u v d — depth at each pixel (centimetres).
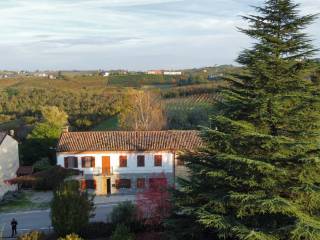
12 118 8419
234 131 2066
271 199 1847
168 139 4781
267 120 2047
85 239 3175
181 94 9812
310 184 1931
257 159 2016
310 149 1956
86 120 7544
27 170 5153
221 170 2112
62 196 3162
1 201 4384
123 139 4822
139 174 4659
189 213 2152
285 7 2048
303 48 2061
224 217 2000
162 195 3061
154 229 3078
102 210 3988
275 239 1888
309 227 1803
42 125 6009
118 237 2792
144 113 7156
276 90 2061
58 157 4722
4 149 4731
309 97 1988
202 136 2172
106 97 9125
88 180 4659
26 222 3734
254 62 2061
